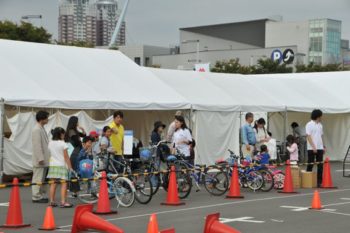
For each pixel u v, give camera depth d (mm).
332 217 11508
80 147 13453
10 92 16609
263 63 70312
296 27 101562
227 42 106562
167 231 7039
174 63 90625
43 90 17547
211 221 7496
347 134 28828
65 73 19312
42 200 13219
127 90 19938
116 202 13383
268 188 15727
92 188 13164
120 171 14258
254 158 16531
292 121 28781
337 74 29547
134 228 10102
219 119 21969
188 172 14203
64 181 11602
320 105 26250
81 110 18375
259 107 23297
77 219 8375
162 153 15102
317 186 16812
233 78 25703
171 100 20469
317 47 105312
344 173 20516
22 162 17000
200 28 108000
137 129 22969
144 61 97438
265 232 9836
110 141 14305
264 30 103812
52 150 12430
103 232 8305
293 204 13297
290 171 15555
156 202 13508
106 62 21750
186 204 13211
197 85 23094
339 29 108438
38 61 19344
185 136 15461
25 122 17125
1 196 14359
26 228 10133
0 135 16109
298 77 30312
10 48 19422
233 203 13406
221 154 22000
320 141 16844
